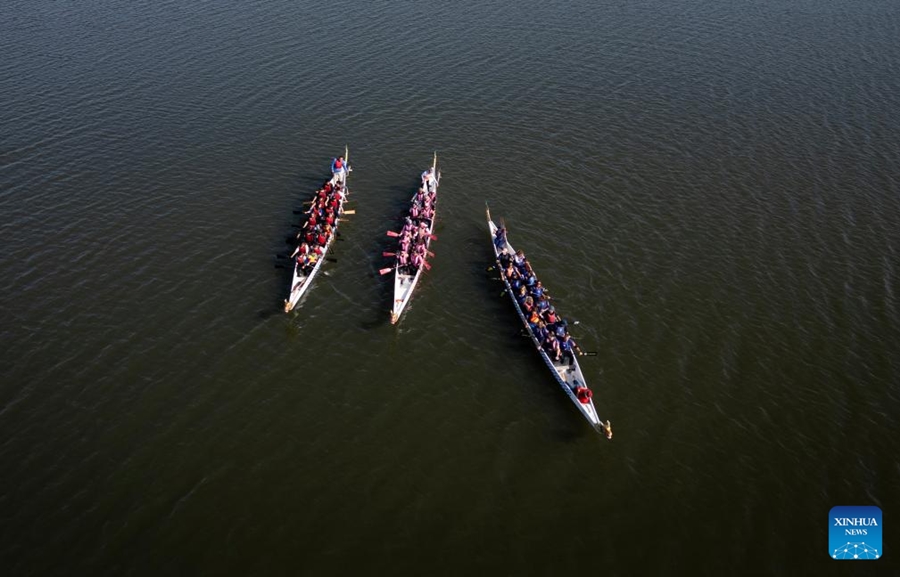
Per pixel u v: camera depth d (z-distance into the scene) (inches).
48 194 2078.0
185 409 1424.7
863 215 2079.2
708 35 3299.7
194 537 1182.3
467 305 1738.4
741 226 2027.6
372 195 2164.1
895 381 1526.8
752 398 1482.5
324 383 1504.7
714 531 1226.0
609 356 1582.2
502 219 2050.9
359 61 2952.8
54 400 1424.7
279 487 1275.8
